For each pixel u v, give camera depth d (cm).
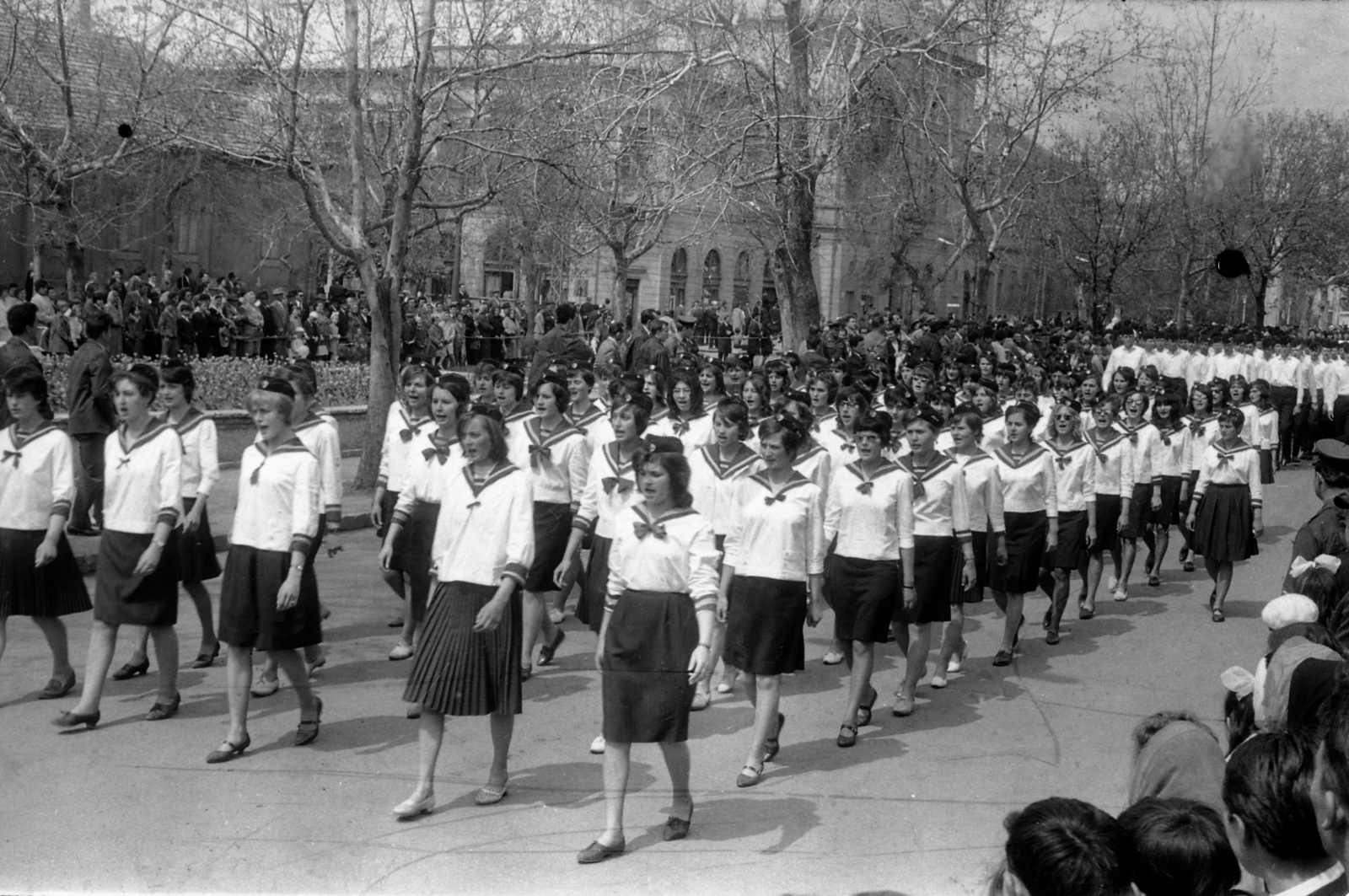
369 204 1752
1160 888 293
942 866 530
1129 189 1958
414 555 832
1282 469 2069
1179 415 1232
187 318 2045
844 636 736
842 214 2742
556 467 852
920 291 2691
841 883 515
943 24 1797
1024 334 2148
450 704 577
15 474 714
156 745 669
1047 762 693
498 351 2841
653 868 530
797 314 1878
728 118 1677
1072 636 1028
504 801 607
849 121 1808
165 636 706
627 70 1587
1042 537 928
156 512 690
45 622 733
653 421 1022
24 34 1942
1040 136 2278
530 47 1525
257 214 2580
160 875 505
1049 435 1017
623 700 551
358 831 562
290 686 791
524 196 1981
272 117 1542
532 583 824
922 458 789
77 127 1977
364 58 1638
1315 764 290
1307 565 607
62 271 2600
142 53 1812
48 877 498
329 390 1972
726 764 682
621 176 1966
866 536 728
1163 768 393
